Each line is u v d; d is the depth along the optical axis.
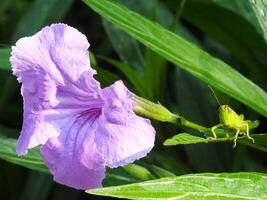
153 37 0.28
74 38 0.26
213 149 0.35
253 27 0.37
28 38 0.26
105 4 0.28
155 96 0.32
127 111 0.25
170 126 0.32
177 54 0.28
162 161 0.32
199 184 0.24
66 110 0.26
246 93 0.28
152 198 0.23
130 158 0.25
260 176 0.24
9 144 0.30
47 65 0.26
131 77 0.32
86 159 0.25
